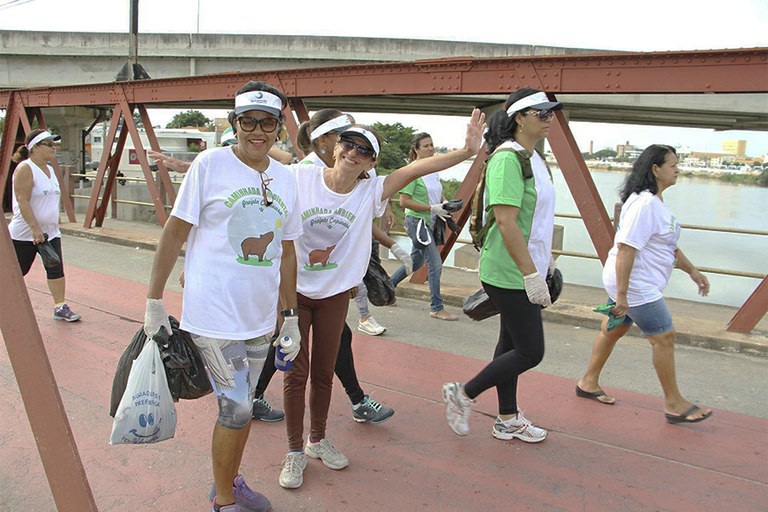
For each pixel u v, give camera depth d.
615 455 3.46
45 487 3.00
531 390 4.36
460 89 6.33
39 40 24.34
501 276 3.18
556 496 3.05
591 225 5.96
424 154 5.96
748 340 5.29
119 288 7.13
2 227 2.01
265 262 2.48
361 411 3.73
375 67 6.84
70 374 4.45
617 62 5.42
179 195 2.37
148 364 2.41
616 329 4.00
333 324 3.11
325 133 3.30
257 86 2.38
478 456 3.42
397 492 3.04
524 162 3.10
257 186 2.45
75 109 28.52
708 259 12.33
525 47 23.28
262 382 3.71
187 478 3.11
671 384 3.83
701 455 3.47
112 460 3.27
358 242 3.08
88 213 11.38
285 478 3.03
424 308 6.65
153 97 9.68
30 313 2.04
